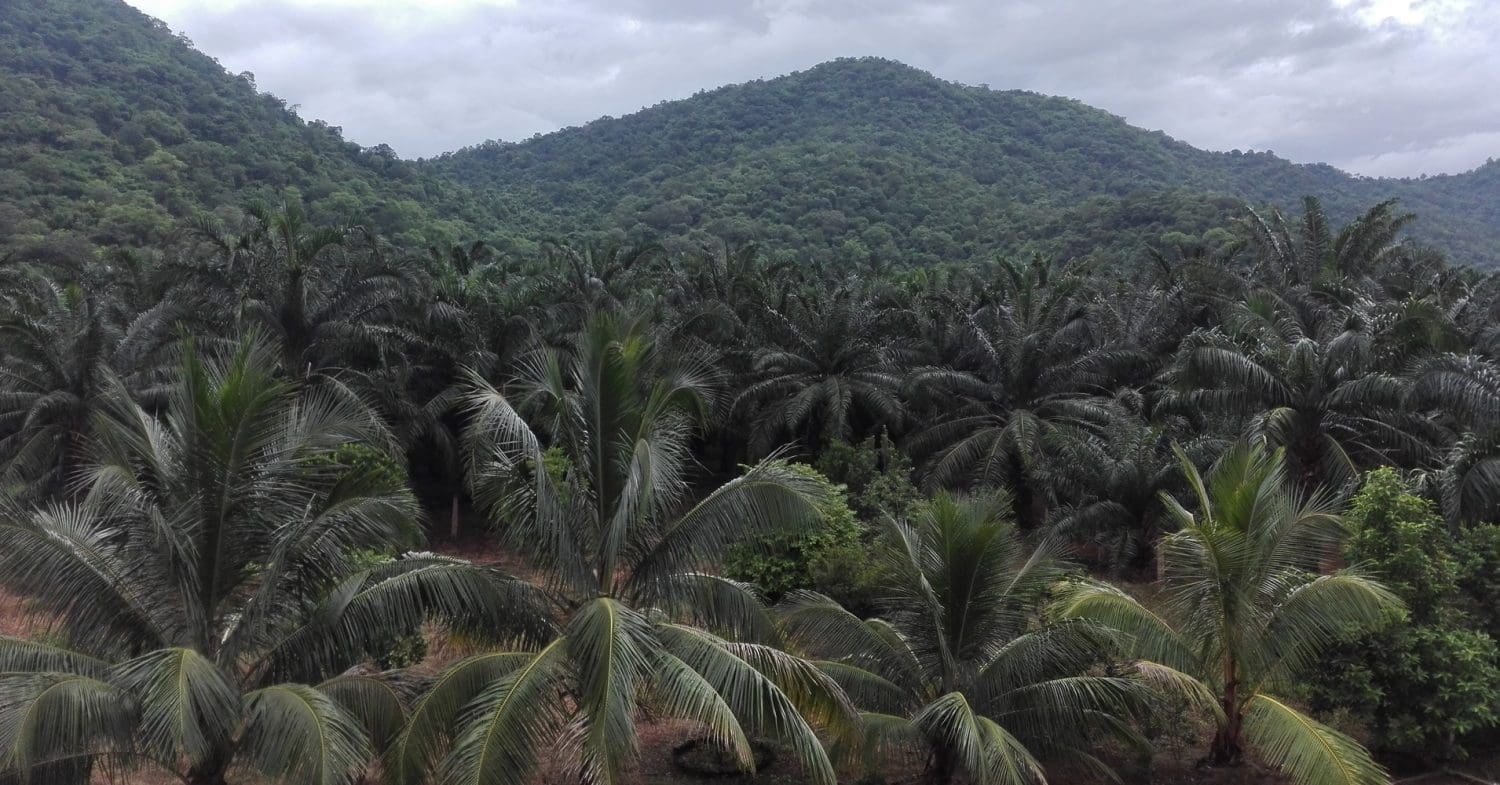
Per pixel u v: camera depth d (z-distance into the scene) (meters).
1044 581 11.63
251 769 10.94
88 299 23.39
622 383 10.30
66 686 7.84
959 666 11.14
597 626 8.95
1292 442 18.95
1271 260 31.02
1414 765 12.32
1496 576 12.97
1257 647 11.34
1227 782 11.62
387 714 9.34
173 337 22.25
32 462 20.83
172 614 9.38
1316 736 10.16
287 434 9.77
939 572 11.06
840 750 10.95
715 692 8.73
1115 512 20.62
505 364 26.11
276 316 23.16
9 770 7.34
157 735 7.79
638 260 36.75
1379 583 11.14
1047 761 11.31
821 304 28.33
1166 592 13.28
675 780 12.05
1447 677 11.50
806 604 11.62
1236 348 19.67
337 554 9.52
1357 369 18.83
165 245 36.34
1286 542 11.43
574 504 10.39
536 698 8.85
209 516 9.17
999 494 11.62
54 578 8.72
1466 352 18.69
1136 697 10.72
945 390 26.89
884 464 23.22
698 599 10.49
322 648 9.28
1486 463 14.84
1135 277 35.34
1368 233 30.69
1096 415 24.61
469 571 9.67
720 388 25.11
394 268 25.72
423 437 27.50
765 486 10.23
